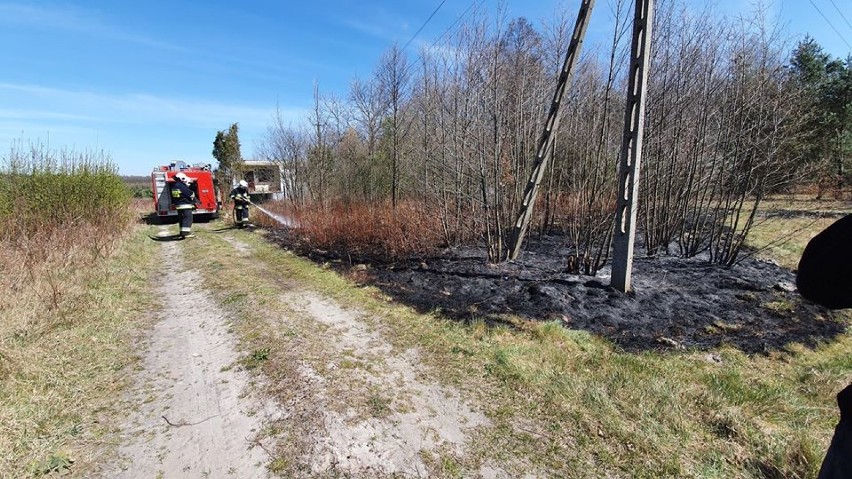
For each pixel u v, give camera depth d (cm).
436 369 389
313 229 1120
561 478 250
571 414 311
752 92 825
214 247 1083
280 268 836
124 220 1229
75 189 1073
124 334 475
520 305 574
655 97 848
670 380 360
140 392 351
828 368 401
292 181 1738
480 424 304
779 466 250
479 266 816
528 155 877
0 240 806
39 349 388
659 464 258
